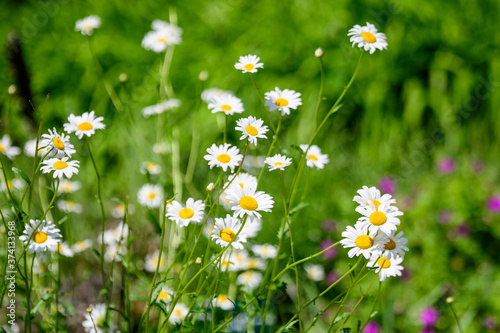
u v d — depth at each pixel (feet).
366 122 8.13
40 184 5.40
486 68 8.61
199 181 6.48
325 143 7.79
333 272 6.12
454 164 7.45
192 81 8.30
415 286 6.06
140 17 9.43
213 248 5.38
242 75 8.33
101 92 8.50
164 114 5.87
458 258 6.33
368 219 4.37
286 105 4.80
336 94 8.21
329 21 8.76
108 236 5.57
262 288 4.76
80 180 6.82
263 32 8.89
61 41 9.41
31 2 9.87
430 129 8.34
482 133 8.30
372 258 4.41
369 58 8.49
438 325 5.78
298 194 6.51
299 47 8.66
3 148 5.04
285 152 4.75
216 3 9.46
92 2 9.67
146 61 8.90
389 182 7.25
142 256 6.02
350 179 7.54
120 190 6.97
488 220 6.49
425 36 8.69
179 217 4.60
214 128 7.41
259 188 6.15
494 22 8.87
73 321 5.52
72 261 5.73
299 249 6.25
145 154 6.85
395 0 8.66
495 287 6.03
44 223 4.60
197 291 4.59
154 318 5.54
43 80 8.78
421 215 6.66
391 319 5.58
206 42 9.01
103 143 7.50
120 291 5.55
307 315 5.72
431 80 8.43
